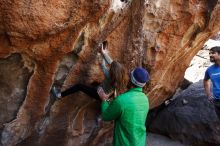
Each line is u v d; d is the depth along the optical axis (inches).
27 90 145.0
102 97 151.6
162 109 264.1
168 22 166.1
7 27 117.4
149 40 165.8
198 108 254.2
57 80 151.6
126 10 148.6
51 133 168.6
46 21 121.3
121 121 141.3
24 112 149.9
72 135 180.7
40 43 129.3
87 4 127.7
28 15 117.4
